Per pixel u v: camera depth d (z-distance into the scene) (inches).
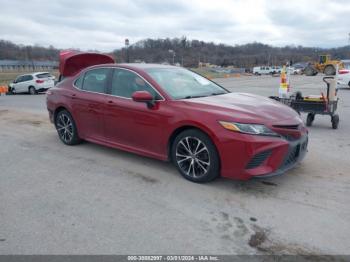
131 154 211.6
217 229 120.0
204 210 134.3
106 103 196.5
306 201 140.3
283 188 153.9
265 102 173.6
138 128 181.0
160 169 182.5
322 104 280.2
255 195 147.0
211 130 149.2
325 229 118.5
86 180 169.2
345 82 717.9
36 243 113.3
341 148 220.1
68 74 271.7
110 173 178.5
